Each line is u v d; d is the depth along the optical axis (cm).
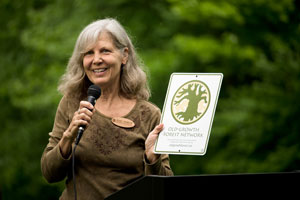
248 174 345
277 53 1198
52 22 1432
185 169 1274
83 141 427
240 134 1160
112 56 436
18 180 1675
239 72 1227
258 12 1176
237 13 1143
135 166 428
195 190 333
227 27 1201
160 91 1209
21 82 1552
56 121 446
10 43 1661
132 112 444
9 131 1650
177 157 1295
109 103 446
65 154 414
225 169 1165
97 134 430
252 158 1167
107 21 448
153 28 1312
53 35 1360
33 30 1422
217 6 1121
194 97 397
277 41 1171
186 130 392
